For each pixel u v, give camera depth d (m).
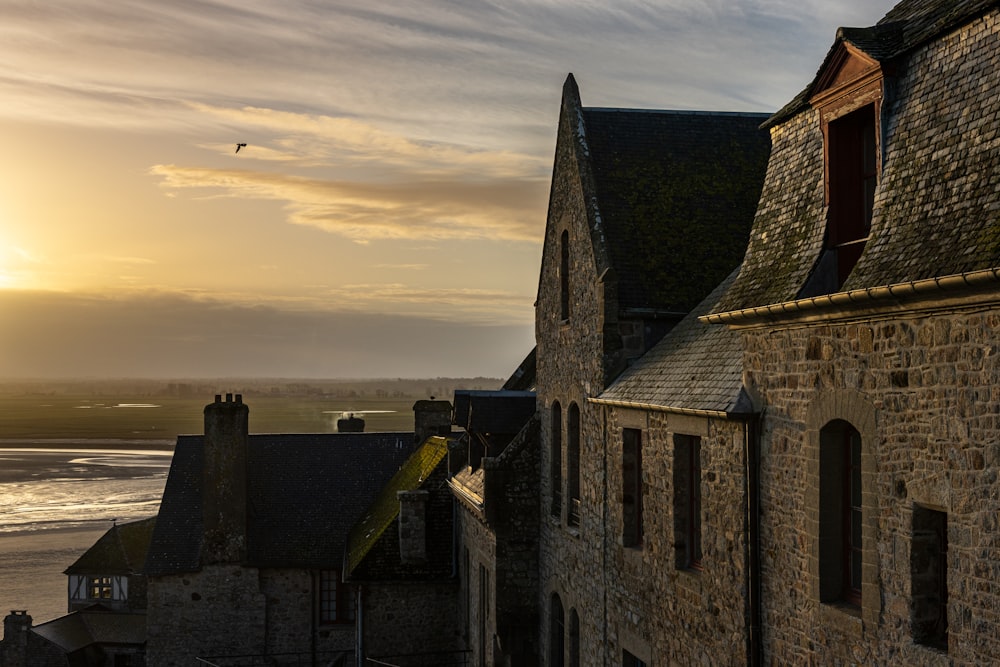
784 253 12.52
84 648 41.78
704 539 13.81
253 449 42.22
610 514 17.88
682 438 14.97
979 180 9.15
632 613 16.72
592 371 19.06
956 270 8.68
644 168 20.62
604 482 18.22
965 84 9.79
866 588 10.18
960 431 8.91
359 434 43.62
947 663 9.00
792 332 11.70
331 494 40.72
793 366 11.70
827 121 11.99
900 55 10.75
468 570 29.94
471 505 25.34
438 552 33.00
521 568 23.56
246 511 38.12
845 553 11.09
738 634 12.77
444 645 32.72
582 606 19.70
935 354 9.23
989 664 8.51
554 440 22.53
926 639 9.51
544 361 23.58
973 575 8.72
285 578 37.66
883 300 9.61
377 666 32.41
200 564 37.53
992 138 9.16
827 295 10.33
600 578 18.44
